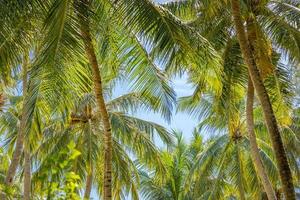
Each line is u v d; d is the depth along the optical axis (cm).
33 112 1042
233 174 2169
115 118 1930
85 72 1068
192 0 1450
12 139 1894
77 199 512
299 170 2248
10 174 1407
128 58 1173
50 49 965
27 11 942
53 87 1004
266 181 1429
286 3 1488
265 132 2248
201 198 2458
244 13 1401
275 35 1466
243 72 1521
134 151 2045
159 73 1168
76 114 1847
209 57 1080
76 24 1003
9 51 962
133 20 1039
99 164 1898
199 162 2284
